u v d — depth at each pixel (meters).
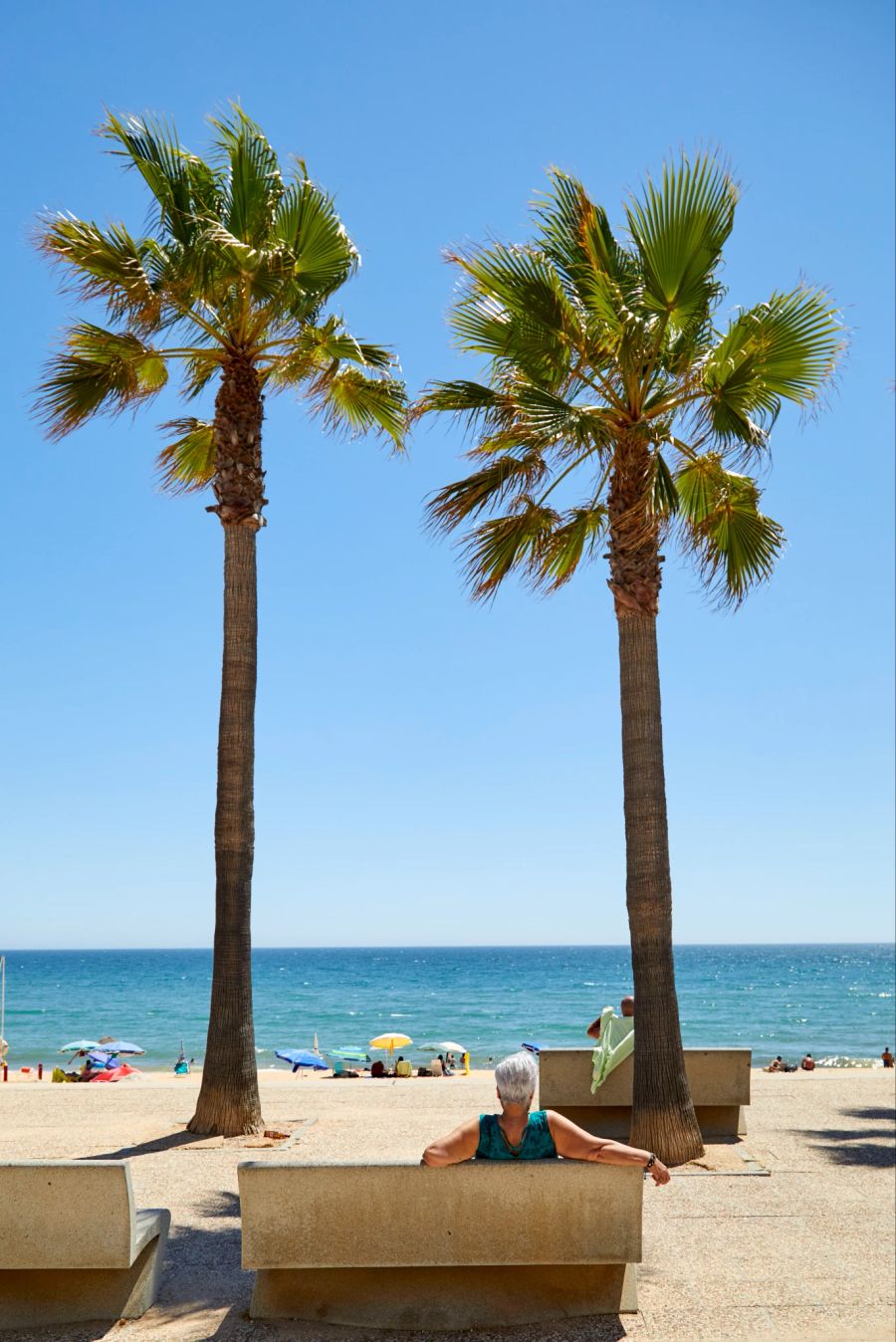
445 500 10.28
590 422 9.37
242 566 11.24
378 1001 97.38
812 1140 9.70
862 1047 58.91
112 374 11.30
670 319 9.70
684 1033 68.31
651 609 9.78
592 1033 10.11
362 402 12.95
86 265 10.35
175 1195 7.71
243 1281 5.69
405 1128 10.42
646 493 9.62
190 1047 59.59
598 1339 4.84
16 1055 55.06
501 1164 4.93
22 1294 5.11
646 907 9.30
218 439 11.41
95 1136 10.12
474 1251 4.91
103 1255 4.90
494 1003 94.00
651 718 9.63
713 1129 9.98
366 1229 4.94
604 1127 9.70
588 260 9.98
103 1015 82.12
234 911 10.65
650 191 9.16
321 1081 14.79
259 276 10.59
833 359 9.68
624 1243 4.93
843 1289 5.54
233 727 10.95
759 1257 6.11
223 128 11.12
